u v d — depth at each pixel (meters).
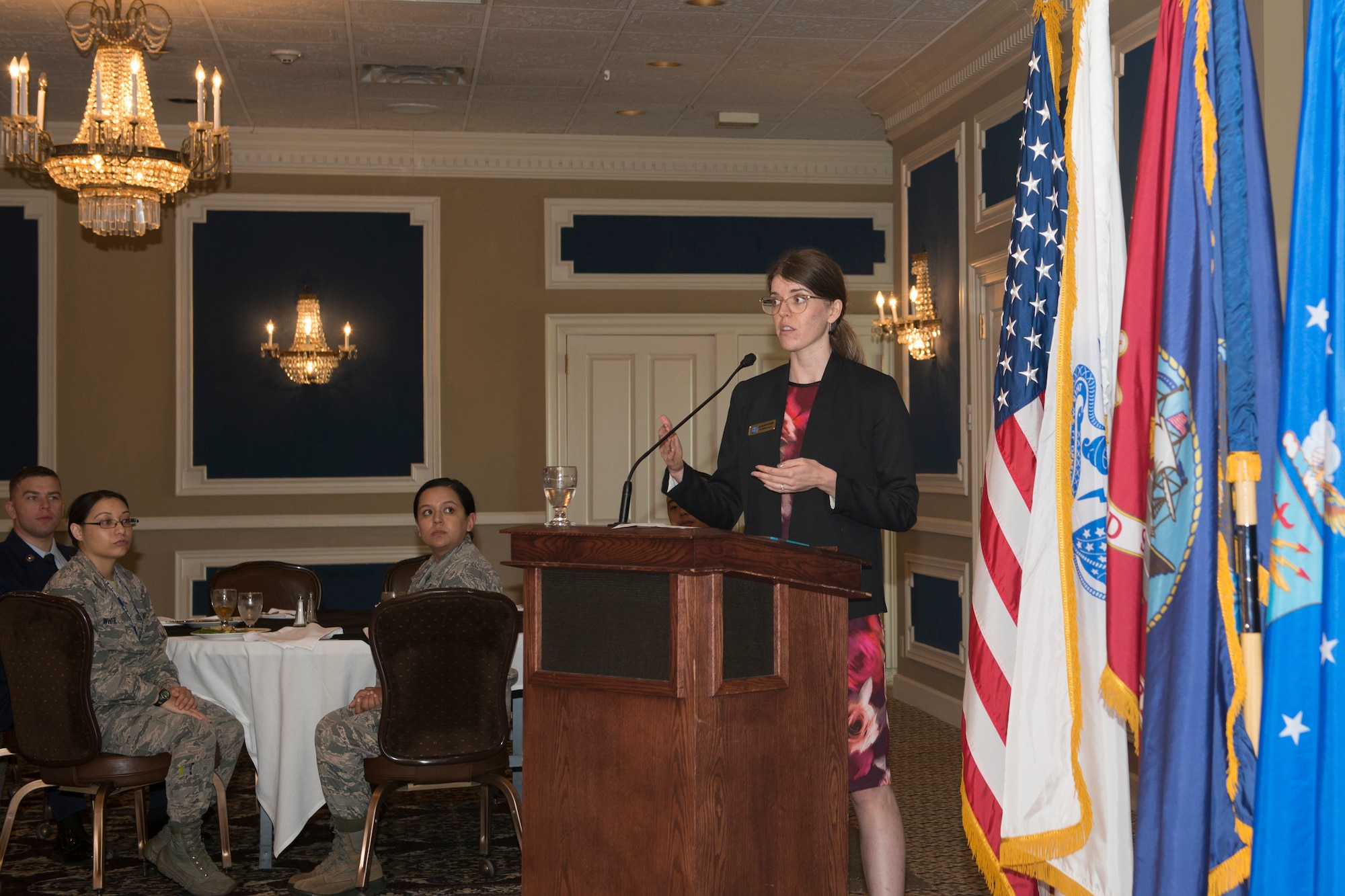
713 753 1.88
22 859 3.94
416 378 7.27
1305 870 1.78
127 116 4.16
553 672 2.04
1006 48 5.29
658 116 6.92
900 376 6.77
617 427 7.44
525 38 5.56
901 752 5.40
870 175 7.63
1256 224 1.98
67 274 6.97
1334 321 1.76
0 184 6.90
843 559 2.13
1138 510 2.09
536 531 2.08
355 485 7.19
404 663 3.41
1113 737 2.19
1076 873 2.20
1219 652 1.97
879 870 2.43
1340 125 1.77
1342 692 1.73
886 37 5.57
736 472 2.67
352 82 6.20
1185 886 1.90
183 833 3.56
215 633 4.02
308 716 3.79
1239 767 1.92
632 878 1.93
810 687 2.06
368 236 7.23
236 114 6.75
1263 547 1.93
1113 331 2.27
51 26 5.30
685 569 1.85
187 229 7.05
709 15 5.29
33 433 6.91
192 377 7.05
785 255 2.58
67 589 3.61
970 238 5.82
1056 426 2.28
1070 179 2.30
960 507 5.97
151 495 7.04
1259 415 1.95
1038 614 2.27
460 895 3.56
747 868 1.93
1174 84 2.11
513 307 7.36
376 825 3.62
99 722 3.55
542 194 7.39
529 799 2.06
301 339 7.01
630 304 7.45
